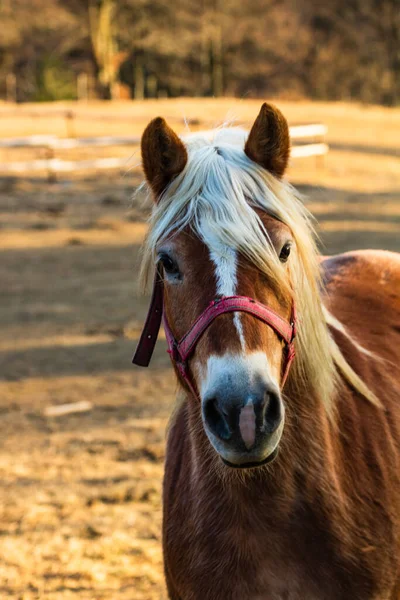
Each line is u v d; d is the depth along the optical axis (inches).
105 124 763.4
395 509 92.9
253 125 86.5
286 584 86.5
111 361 262.2
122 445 197.3
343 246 406.3
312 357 87.0
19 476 182.1
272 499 85.3
